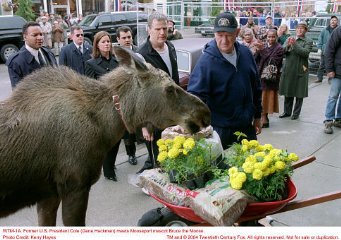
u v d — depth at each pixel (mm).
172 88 2789
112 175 5004
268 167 2432
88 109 2641
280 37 10133
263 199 2459
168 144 2805
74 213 2666
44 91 2615
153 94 2760
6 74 14008
